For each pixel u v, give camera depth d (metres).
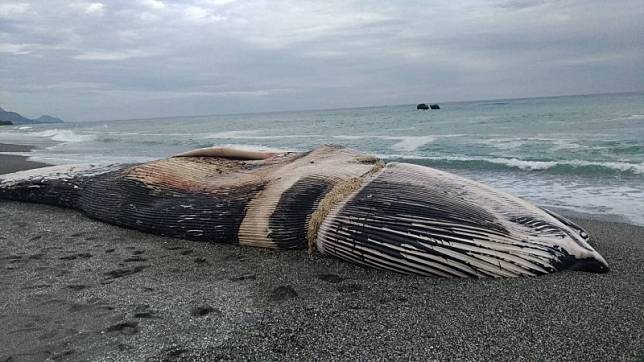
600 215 7.71
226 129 47.28
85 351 3.49
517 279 4.44
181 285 4.76
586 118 31.05
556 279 4.41
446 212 4.71
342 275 4.84
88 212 7.51
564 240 4.63
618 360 3.10
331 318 3.90
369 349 3.40
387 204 4.92
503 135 22.84
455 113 54.16
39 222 7.46
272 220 5.67
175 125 67.38
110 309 4.21
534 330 3.52
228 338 3.63
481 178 11.72
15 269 5.37
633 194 9.16
